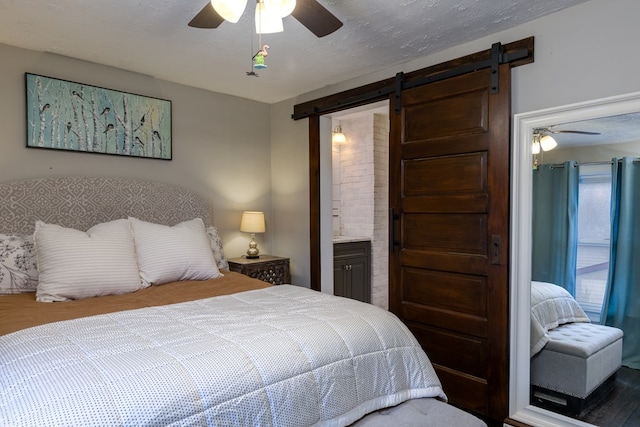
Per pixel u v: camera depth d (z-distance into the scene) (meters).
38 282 2.25
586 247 2.17
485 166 2.39
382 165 4.63
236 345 1.35
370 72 3.08
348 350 1.53
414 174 2.75
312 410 1.34
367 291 4.52
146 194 3.13
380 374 1.59
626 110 1.92
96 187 2.89
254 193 3.93
